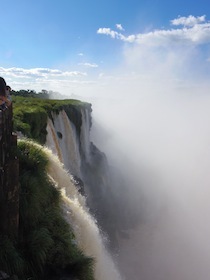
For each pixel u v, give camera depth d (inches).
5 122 379.2
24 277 358.9
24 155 499.2
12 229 381.7
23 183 442.3
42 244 392.8
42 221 434.6
